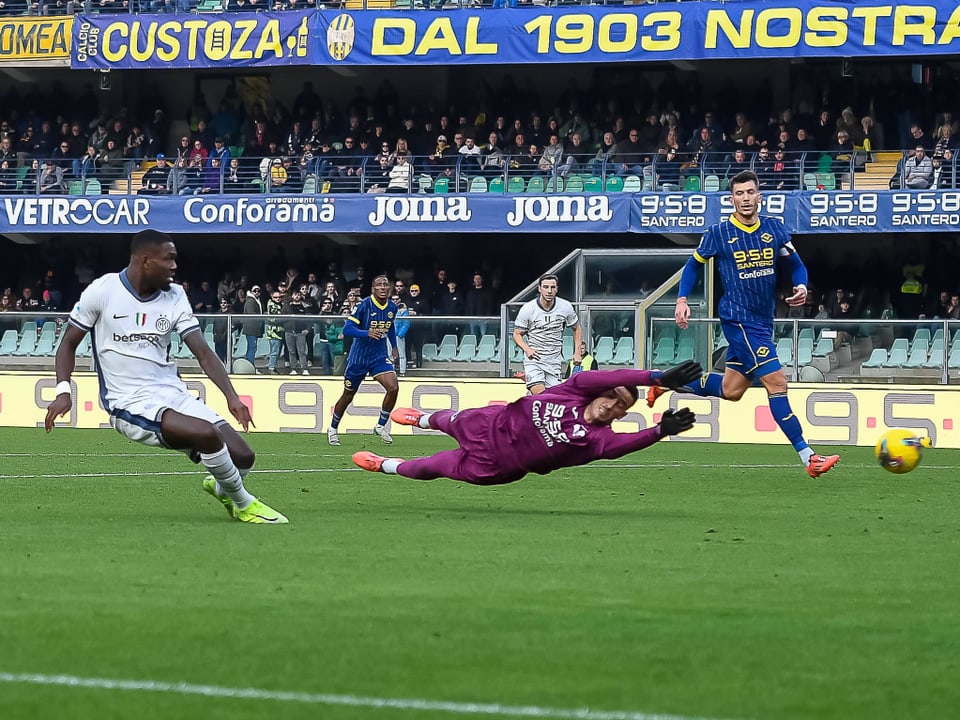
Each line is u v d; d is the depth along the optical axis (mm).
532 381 35469
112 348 18828
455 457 20422
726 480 27938
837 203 55656
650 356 44875
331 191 62781
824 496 24594
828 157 59062
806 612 12656
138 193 63062
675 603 13031
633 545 17219
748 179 24625
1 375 49625
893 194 55188
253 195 61500
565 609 12656
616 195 58219
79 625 11641
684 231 57531
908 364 43125
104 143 67312
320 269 65500
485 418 20172
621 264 45312
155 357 18938
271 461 32469
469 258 67250
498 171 61875
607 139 62094
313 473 28844
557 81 68250
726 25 58156
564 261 45750
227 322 47938
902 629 11922
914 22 56250
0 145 67812
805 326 43781
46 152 68000
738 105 63250
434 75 68750
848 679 10070
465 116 65938
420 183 62062
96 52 63781
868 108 62656
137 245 18781
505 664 10398
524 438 19797
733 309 25047
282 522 19188
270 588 13586
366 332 39094
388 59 61219
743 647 11117
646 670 10273
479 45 60500
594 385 19328
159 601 12805
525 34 60094
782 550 16922
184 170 63062
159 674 9953
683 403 43719
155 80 71688
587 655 10742
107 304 18797
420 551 16391
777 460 34344
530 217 59062
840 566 15570
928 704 9391
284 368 47562
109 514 20391
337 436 42062
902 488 26375
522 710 9039
